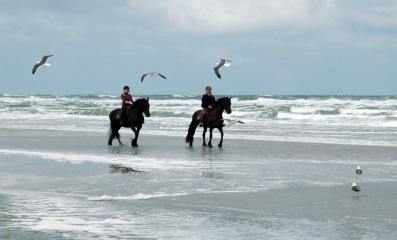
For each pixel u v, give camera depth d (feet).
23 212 43.96
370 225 39.81
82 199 49.37
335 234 37.29
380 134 128.57
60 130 144.05
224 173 64.54
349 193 52.21
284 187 55.26
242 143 106.32
